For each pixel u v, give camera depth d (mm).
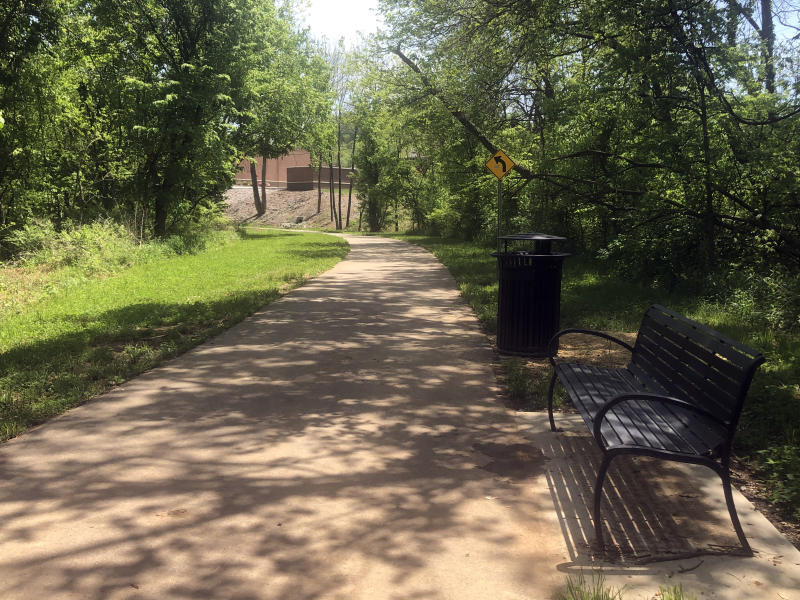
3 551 3180
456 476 4105
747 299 10047
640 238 13219
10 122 20531
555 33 12617
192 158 26984
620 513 3559
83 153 23953
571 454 4461
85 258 18031
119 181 25844
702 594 2752
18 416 5301
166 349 7852
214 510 3631
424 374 6742
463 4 15508
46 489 3939
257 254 24656
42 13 19625
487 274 16391
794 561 3027
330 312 10992
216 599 2762
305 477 4105
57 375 6711
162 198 26438
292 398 5902
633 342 8227
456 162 29016
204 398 5914
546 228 20500
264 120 38344
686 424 3805
